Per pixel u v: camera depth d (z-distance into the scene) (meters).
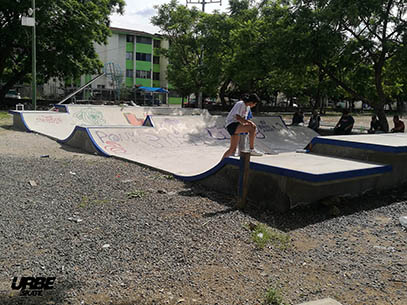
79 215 4.59
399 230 4.32
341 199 5.43
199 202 5.29
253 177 5.27
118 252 3.53
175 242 3.79
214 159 9.24
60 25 26.70
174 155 9.85
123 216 4.58
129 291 2.84
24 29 24.55
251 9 28.45
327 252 3.67
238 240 3.91
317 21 14.98
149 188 6.09
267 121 15.91
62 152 9.80
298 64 15.91
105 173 7.16
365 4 13.52
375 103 16.03
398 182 6.23
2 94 29.31
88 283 2.95
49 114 15.91
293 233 4.19
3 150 9.55
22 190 5.62
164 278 3.06
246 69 18.92
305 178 4.52
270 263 3.39
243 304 2.70
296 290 2.92
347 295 2.86
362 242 3.95
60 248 3.59
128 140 10.84
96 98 42.69
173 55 33.06
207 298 2.77
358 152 6.10
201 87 32.41
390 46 13.86
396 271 3.26
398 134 8.00
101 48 49.59
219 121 14.42
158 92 47.94
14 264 3.24
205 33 29.64
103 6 29.52
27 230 4.03
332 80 17.39
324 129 19.22
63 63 27.09
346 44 15.25
